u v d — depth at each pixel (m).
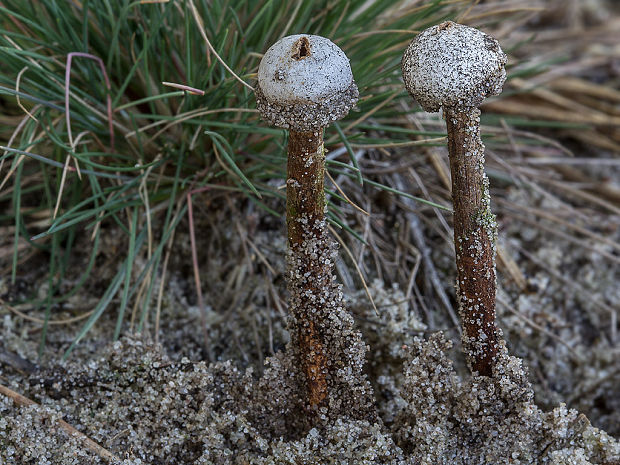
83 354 0.17
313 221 0.14
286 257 0.14
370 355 0.17
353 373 0.15
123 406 0.15
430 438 0.15
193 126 0.17
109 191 0.17
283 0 0.17
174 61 0.17
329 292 0.14
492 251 0.14
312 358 0.15
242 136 0.17
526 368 0.15
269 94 0.13
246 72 0.17
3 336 0.17
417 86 0.13
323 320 0.14
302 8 0.17
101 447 0.15
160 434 0.15
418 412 0.15
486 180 0.14
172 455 0.15
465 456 0.15
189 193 0.17
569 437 0.15
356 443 0.15
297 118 0.13
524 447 0.15
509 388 0.14
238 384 0.15
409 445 0.15
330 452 0.15
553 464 0.14
